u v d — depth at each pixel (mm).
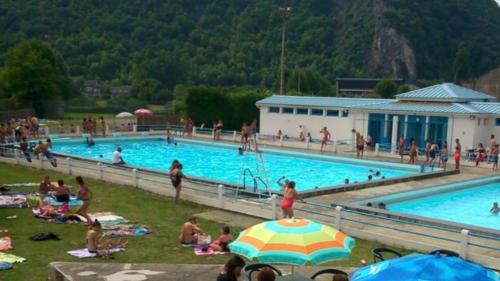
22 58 70938
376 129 41156
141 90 112250
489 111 37219
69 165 26922
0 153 32188
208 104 52844
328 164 35969
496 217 22484
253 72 128000
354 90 115188
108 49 133125
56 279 11547
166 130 50625
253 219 18375
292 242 9234
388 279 6715
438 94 40594
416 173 29500
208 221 17984
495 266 13352
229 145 42625
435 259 6938
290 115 47250
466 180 28062
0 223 16703
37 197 19547
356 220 16781
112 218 17688
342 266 12977
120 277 11234
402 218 17188
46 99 68875
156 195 22078
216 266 12203
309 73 111250
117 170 26062
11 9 128250
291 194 17203
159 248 14539
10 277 11742
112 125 52312
